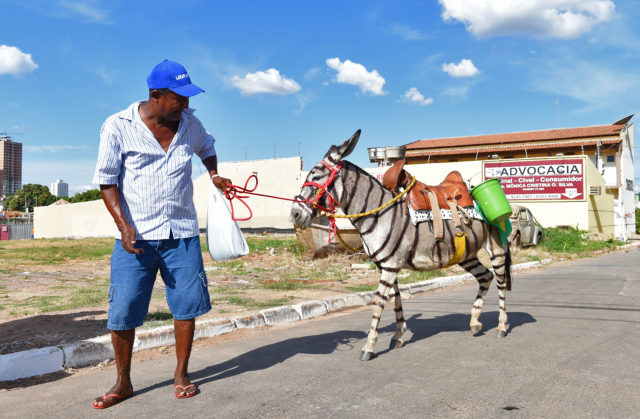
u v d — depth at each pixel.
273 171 36.56
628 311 7.42
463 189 5.88
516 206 20.28
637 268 14.30
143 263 3.81
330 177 4.96
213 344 5.92
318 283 11.06
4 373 4.54
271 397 3.89
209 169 4.33
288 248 18.12
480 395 3.87
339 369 4.65
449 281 11.43
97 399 3.76
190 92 3.62
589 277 12.18
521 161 27.55
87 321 6.64
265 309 7.36
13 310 7.53
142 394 4.04
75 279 12.00
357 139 5.00
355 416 3.48
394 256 5.09
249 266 14.82
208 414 3.56
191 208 4.04
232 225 4.36
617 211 34.31
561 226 26.30
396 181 5.25
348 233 14.52
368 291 9.40
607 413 3.48
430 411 3.55
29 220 92.44
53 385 4.41
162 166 3.80
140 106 3.84
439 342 5.69
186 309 3.94
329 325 6.93
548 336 5.88
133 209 3.77
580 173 26.30
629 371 4.43
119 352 3.85
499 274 6.05
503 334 5.89
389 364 4.81
